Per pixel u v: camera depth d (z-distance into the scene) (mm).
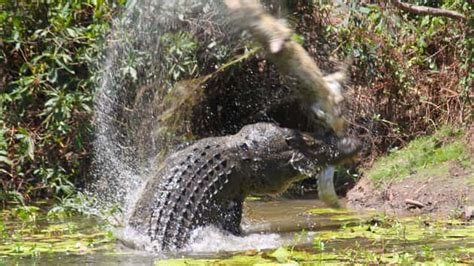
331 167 11758
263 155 11531
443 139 15547
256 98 16312
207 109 16172
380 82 16766
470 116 15695
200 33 15812
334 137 11641
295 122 16047
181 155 11688
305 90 10984
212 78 16047
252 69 16141
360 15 16594
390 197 14227
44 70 16234
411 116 16656
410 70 16797
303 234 11133
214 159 11453
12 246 10938
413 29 16438
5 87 16469
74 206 14336
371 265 9086
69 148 16297
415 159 15008
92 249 10703
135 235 11031
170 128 15836
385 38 16750
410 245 10297
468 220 12234
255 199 15516
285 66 10781
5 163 15695
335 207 12180
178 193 11180
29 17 16547
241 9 10570
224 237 11180
